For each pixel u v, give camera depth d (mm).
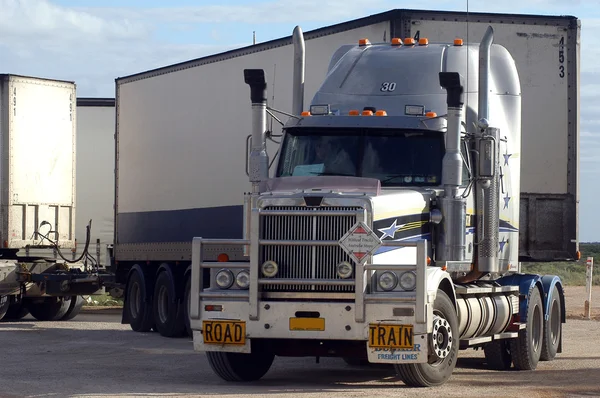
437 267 12461
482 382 13047
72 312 25938
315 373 14258
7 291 23828
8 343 18828
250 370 13172
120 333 21844
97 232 29734
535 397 11617
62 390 12078
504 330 15156
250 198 12703
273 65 19422
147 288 22641
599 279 50219
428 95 14094
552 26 17922
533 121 17922
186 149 22078
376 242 11547
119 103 25031
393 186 13188
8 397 11555
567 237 17938
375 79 14469
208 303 12125
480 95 14000
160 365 15141
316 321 11742
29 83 24734
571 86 17969
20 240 24344
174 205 22391
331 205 11797
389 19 16781
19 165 24438
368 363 15508
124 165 24641
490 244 13820
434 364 12266
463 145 13641
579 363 16203
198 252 12227
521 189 17906
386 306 11562
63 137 25344
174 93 22641
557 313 17031
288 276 11891
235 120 20500
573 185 17938
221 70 20984
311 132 13656
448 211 12883
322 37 18109
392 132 13406
